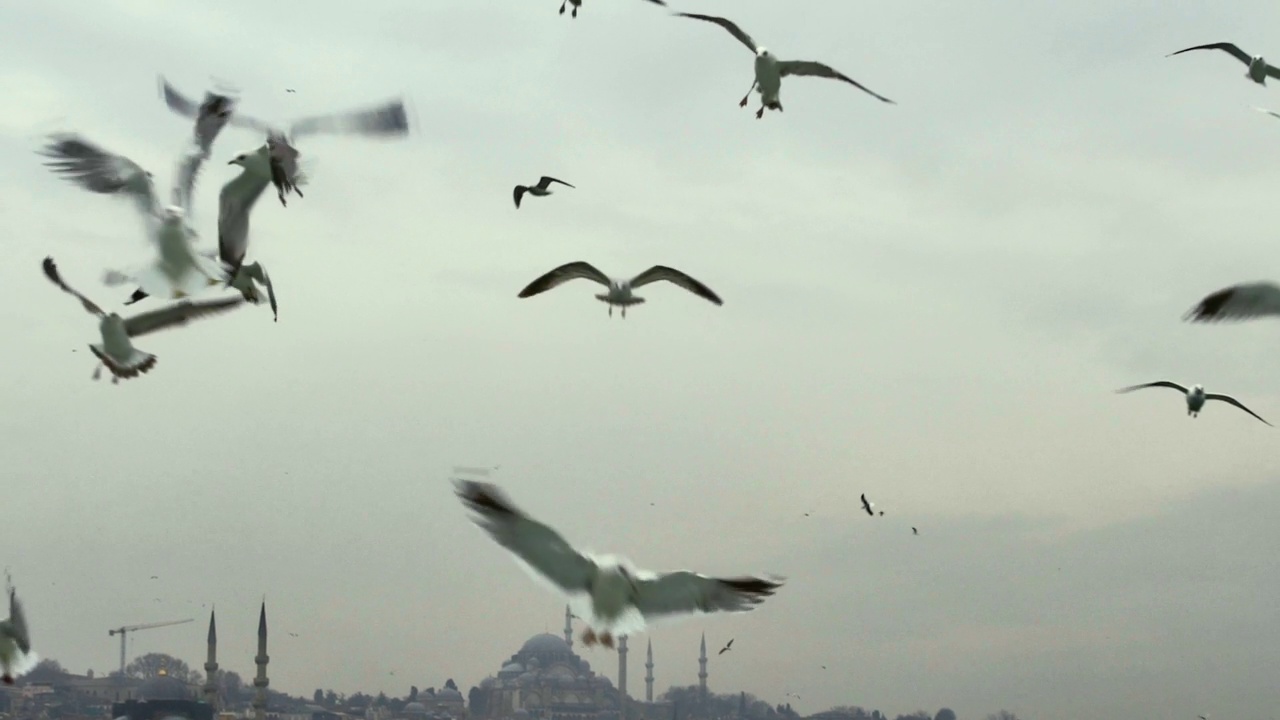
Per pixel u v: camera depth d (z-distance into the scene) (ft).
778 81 97.04
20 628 59.57
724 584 39.78
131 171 62.49
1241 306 58.34
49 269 69.67
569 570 39.06
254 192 62.64
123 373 72.13
